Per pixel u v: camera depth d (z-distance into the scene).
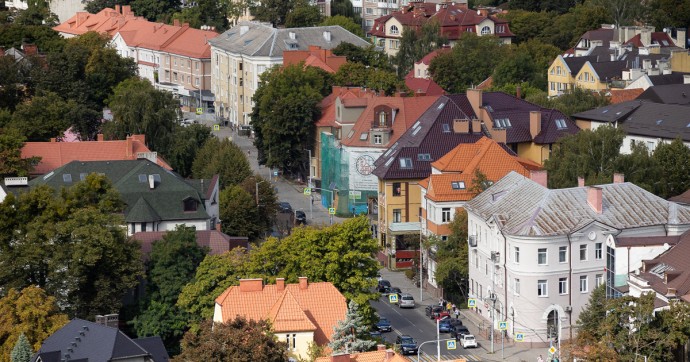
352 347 198.75
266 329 194.75
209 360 186.88
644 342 187.25
